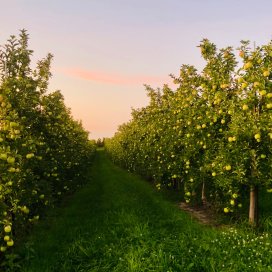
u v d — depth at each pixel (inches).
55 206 576.1
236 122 362.6
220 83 406.0
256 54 343.9
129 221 421.7
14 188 332.2
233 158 375.9
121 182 885.2
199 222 442.9
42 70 439.5
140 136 939.3
